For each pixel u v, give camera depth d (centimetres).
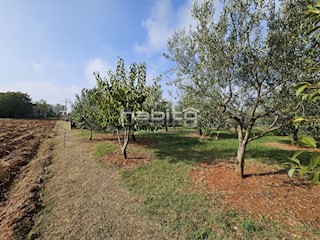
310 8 129
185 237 383
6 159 978
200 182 610
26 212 484
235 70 532
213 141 1353
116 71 846
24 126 2938
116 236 398
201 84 581
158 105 1182
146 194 551
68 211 491
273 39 445
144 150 1056
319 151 113
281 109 482
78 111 1548
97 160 883
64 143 1293
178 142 1318
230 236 375
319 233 369
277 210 448
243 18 477
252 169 721
